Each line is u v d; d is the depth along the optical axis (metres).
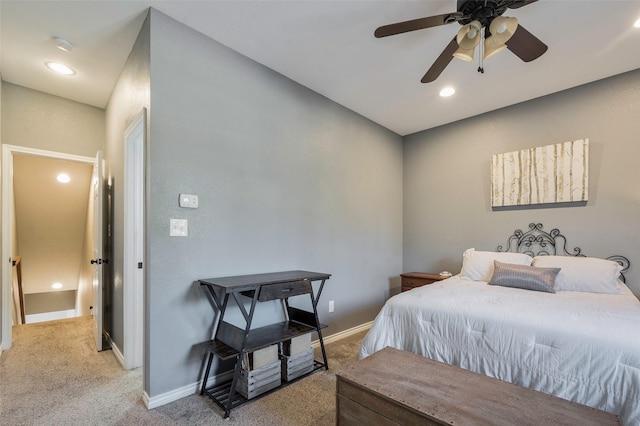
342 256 3.44
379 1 1.97
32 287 5.57
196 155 2.22
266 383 2.16
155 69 2.04
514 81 2.96
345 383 1.47
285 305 2.79
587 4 1.96
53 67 2.71
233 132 2.45
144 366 2.06
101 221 3.05
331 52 2.52
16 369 2.55
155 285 2.00
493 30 1.70
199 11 2.05
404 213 4.45
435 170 4.14
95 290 3.17
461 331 1.86
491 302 2.02
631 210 2.74
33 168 4.19
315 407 1.99
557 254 3.12
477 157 3.75
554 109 3.18
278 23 2.17
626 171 2.77
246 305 2.50
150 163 2.00
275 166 2.76
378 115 3.78
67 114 3.31
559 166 3.11
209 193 2.29
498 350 1.70
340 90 3.15
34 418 1.86
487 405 1.22
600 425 1.09
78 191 4.74
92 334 3.44
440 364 1.60
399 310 2.17
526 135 3.37
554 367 1.53
